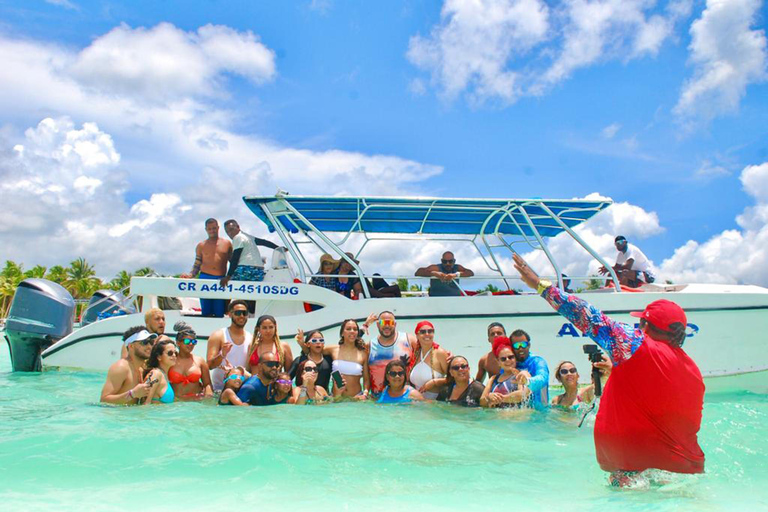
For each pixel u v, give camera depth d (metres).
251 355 7.10
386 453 4.11
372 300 8.54
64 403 6.34
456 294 9.13
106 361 9.09
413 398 6.71
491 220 9.94
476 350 8.33
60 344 9.25
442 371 6.95
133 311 10.94
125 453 3.95
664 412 3.06
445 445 4.43
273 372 6.45
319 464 3.75
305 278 8.91
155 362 6.37
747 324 8.09
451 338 8.36
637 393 3.08
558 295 3.29
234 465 3.67
